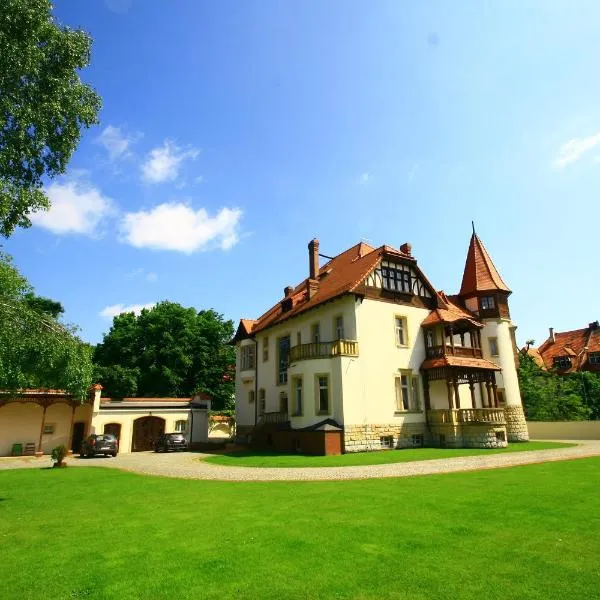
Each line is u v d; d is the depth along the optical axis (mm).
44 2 10594
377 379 24016
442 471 13984
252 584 5207
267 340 33344
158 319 45344
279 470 15719
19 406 30297
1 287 15492
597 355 48469
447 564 5660
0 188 9719
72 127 11547
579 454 18312
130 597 4941
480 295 31578
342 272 29766
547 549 6117
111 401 33719
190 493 11516
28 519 9016
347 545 6500
